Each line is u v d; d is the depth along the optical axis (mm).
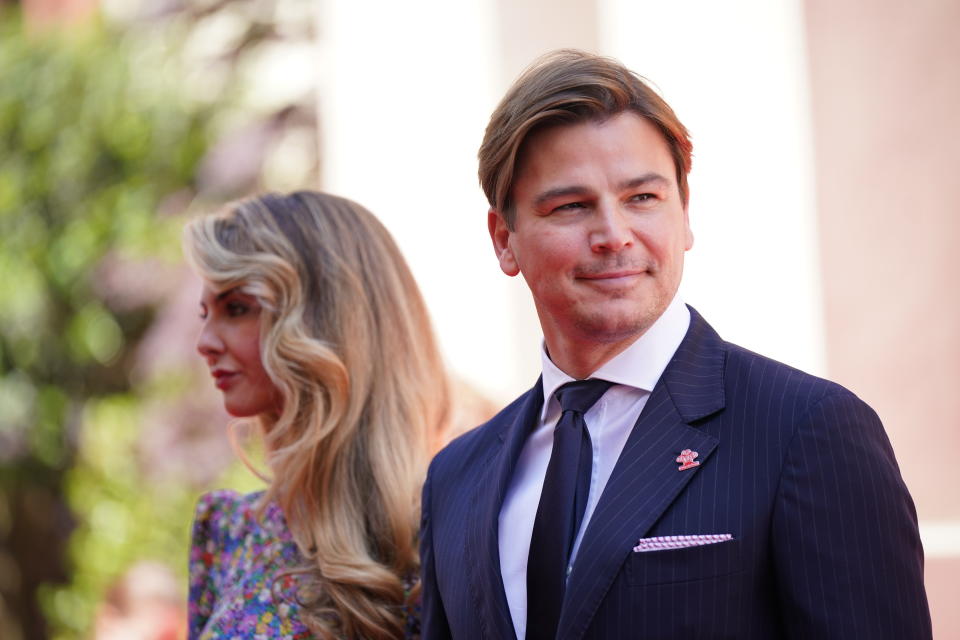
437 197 13734
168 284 21109
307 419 8852
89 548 21188
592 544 5707
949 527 10484
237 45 21344
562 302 5957
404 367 9242
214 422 20047
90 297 21812
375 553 8648
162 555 20109
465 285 13508
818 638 5316
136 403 21328
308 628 8266
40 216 22422
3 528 22141
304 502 8656
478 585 6309
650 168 5891
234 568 8914
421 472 8969
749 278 11398
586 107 5863
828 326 11086
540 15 12844
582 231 5879
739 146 11500
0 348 22406
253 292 8875
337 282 9055
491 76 13266
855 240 11016
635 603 5523
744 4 11492
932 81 10727
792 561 5406
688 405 5941
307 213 9250
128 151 21891
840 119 11102
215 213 9398
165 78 21828
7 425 22172
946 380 10641
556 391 6457
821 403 5570
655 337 6191
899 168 10867
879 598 5312
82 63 22688
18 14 25250
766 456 5578
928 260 10734
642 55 11961
